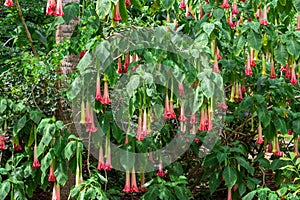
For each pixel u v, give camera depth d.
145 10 4.29
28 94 3.76
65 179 3.52
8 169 3.79
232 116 4.49
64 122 4.01
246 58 4.32
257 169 5.90
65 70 3.96
